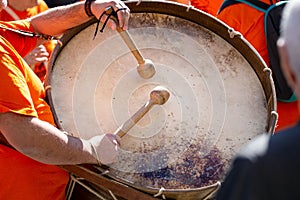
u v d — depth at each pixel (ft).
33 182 12.47
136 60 13.44
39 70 14.40
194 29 13.96
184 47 13.76
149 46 13.69
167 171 12.33
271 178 7.23
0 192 12.42
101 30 12.76
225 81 13.47
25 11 15.24
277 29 14.24
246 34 14.65
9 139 11.55
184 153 12.57
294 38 7.23
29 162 12.37
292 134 7.30
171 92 13.17
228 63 13.65
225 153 12.64
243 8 14.67
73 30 13.44
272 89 12.87
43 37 13.53
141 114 12.59
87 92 13.06
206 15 13.62
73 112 12.80
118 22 12.71
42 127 11.59
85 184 12.80
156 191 11.85
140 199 12.07
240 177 7.40
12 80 11.42
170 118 12.89
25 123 11.44
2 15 15.01
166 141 12.66
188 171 12.37
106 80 13.21
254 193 7.29
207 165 12.46
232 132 12.91
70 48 13.47
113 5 12.68
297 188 7.16
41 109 12.20
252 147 7.44
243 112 13.15
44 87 12.88
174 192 11.80
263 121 13.08
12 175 12.32
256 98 13.33
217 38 13.87
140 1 13.58
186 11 13.74
